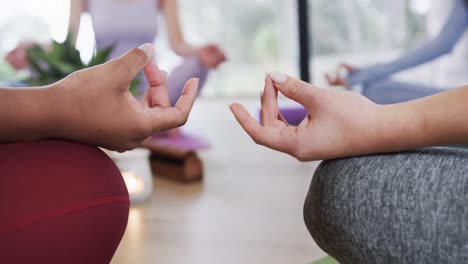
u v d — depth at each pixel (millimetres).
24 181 536
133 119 582
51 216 537
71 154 579
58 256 552
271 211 1523
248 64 6422
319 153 588
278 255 1139
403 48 4969
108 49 1847
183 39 2908
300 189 1812
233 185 1916
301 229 1332
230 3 6301
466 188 501
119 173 635
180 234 1323
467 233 493
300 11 4520
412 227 521
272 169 2229
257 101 5781
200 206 1614
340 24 5238
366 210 553
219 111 5145
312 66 5316
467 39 3062
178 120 616
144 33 2973
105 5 2951
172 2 2875
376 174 559
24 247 529
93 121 569
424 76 4043
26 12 5484
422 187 523
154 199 1727
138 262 1120
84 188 565
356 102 572
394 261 545
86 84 561
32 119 546
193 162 1990
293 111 1396
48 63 1765
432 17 3822
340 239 593
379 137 558
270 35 6301
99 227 579
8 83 1782
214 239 1271
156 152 2109
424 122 542
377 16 5086
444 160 537
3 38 5488
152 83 645
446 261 507
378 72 2254
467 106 527
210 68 2541
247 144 3051
